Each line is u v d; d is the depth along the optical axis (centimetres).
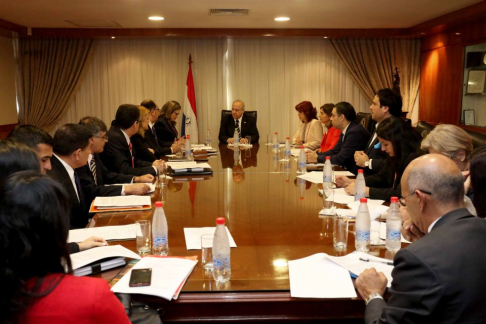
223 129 640
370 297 139
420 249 123
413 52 724
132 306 142
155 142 522
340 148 442
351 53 725
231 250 186
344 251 184
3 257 90
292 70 734
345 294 146
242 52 728
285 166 415
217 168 406
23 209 92
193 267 167
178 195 292
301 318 149
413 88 732
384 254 180
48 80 704
